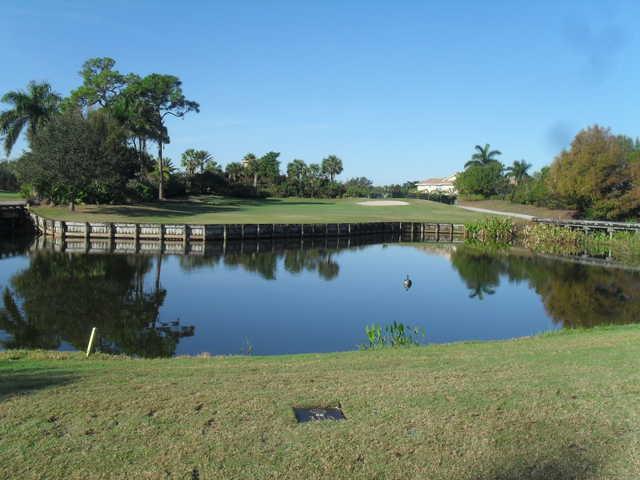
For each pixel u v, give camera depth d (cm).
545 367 878
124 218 4825
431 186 16275
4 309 1898
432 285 2619
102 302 2061
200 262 3195
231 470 511
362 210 7444
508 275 2988
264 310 1995
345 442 569
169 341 1571
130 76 6506
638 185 5456
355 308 2064
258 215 5931
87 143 4872
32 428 594
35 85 5400
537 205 7556
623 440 583
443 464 529
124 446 554
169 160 8381
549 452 554
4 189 9269
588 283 2741
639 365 878
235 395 712
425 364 931
